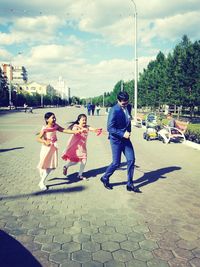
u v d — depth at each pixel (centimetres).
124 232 400
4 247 353
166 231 406
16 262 322
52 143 574
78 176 675
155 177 705
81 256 337
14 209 478
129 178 585
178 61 3089
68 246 359
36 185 617
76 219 442
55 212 468
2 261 323
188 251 353
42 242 368
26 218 442
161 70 4225
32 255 337
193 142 1281
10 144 1237
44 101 10419
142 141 1418
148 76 5212
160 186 627
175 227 420
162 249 356
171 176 717
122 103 562
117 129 564
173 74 3397
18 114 4256
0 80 6319
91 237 384
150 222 435
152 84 4781
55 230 402
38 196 546
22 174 708
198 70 2986
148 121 1570
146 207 497
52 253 342
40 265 317
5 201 516
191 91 3052
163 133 1358
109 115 569
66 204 506
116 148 578
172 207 500
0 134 1627
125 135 551
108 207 495
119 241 374
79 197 545
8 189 586
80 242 370
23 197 539
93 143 1317
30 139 1412
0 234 387
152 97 4709
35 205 498
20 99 7431
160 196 558
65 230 403
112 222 433
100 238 381
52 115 569
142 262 327
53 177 685
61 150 1098
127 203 516
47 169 580
